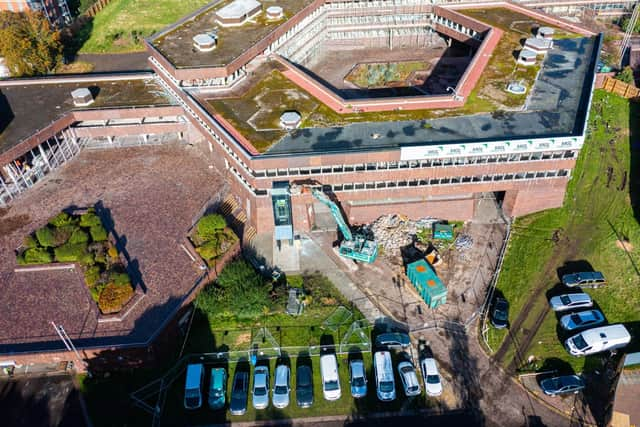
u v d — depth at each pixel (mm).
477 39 96938
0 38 89000
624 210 72062
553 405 52375
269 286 62688
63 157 78500
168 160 79000
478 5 101750
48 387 54344
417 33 110312
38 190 73500
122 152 80750
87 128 80250
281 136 66812
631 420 50125
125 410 52406
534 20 95500
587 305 60219
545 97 73312
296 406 52750
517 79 77938
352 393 53094
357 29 109312
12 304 58094
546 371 54969
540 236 69312
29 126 75438
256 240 69938
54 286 60031
